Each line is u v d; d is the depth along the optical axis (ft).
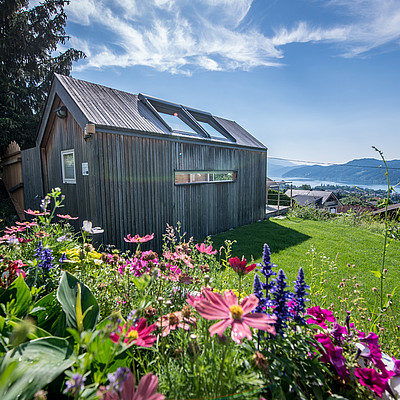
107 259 5.03
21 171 23.20
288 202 39.14
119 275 4.69
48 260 4.58
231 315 2.22
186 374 2.60
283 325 3.11
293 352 2.93
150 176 15.30
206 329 2.88
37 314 3.54
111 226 13.37
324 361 3.15
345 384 3.04
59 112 14.83
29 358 2.19
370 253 16.71
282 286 3.02
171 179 16.66
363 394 2.95
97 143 12.73
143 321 2.56
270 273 3.45
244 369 2.66
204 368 2.44
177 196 17.24
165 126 16.56
